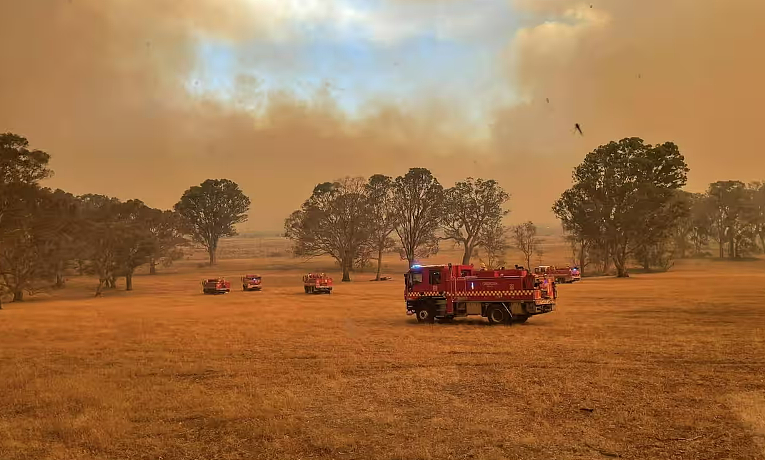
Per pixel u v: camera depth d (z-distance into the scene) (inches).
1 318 1435.8
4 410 460.1
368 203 3983.8
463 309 1084.5
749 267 4264.3
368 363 644.7
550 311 1184.2
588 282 2871.6
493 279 1059.9
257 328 1066.1
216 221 5447.8
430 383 529.0
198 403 464.4
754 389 478.0
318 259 6003.9
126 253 3203.7
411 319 1202.0
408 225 4013.3
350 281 3912.4
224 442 361.7
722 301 1444.4
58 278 3223.4
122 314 1520.7
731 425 373.1
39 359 737.6
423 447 339.0
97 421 407.5
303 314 1378.0
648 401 440.1
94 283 3811.5
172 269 5191.9
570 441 345.7
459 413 418.3
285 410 433.4
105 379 582.6
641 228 3353.8
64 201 2827.3
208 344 845.8
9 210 2442.2
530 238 4340.6
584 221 3570.4
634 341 778.2
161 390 520.7
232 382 553.0
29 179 2564.0
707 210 5059.1
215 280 2834.6
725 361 611.5
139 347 833.5
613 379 524.7
